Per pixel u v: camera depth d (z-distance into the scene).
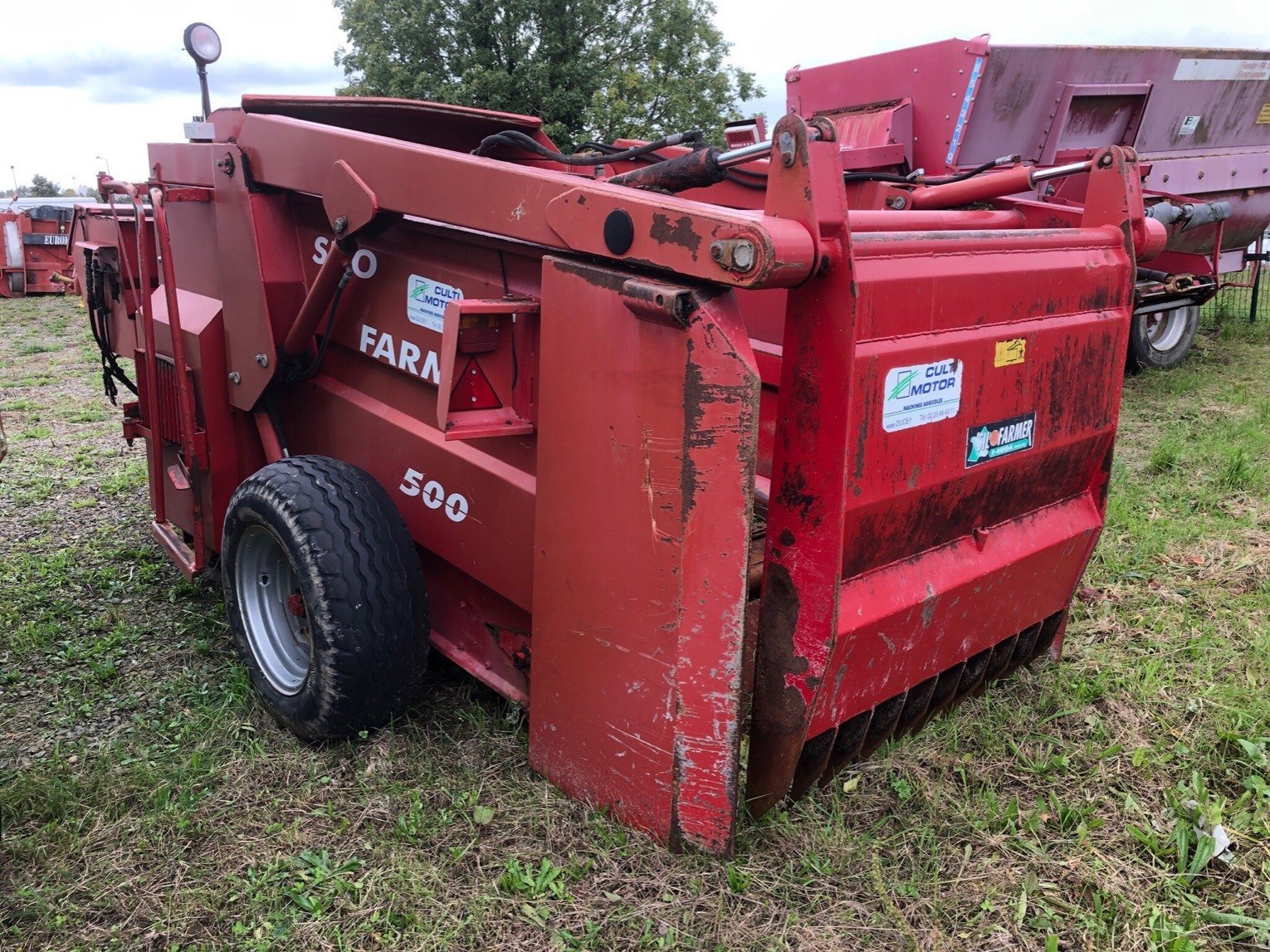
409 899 2.38
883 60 5.73
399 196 2.81
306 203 3.30
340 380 3.41
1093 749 3.00
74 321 14.30
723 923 2.30
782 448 2.29
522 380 2.65
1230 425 6.45
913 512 2.52
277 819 2.70
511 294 2.64
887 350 2.26
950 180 4.15
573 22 23.84
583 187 2.31
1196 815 2.64
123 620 4.02
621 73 24.23
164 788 2.80
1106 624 3.79
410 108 3.74
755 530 3.12
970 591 2.79
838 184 2.06
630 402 2.27
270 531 2.97
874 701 2.67
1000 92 5.58
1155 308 7.77
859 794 2.78
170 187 3.52
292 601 3.04
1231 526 4.70
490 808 2.68
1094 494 3.29
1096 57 6.07
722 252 2.00
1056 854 2.57
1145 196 6.55
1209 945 2.29
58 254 17.69
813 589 2.29
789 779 2.51
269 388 3.62
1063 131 6.35
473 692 3.31
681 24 25.81
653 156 4.52
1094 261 2.95
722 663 2.25
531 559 2.76
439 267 2.86
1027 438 2.81
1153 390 7.86
